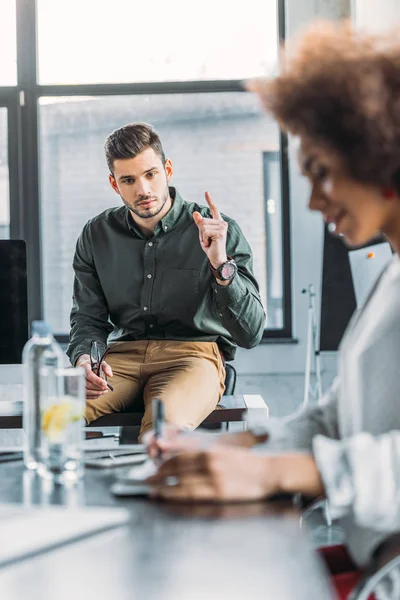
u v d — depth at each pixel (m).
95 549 0.82
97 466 1.24
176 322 3.21
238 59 5.11
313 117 1.00
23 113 5.09
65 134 5.12
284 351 5.06
